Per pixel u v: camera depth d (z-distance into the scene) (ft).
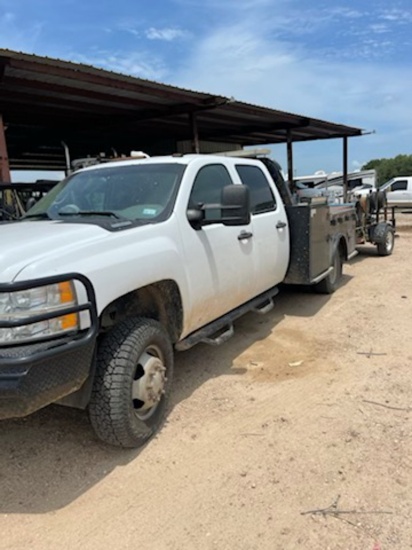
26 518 8.52
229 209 12.20
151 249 10.88
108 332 10.36
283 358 15.74
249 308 16.05
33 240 9.39
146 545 7.81
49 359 8.12
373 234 35.24
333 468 9.64
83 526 8.30
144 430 10.54
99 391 9.76
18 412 8.05
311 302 22.70
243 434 11.05
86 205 13.29
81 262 9.11
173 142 58.70
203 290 12.87
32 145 54.80
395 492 8.85
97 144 57.36
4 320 7.94
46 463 10.12
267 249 16.76
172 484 9.34
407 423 11.28
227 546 7.71
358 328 18.61
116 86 28.22
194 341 12.95
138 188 13.10
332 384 13.60
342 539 7.74
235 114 41.70
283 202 19.38
